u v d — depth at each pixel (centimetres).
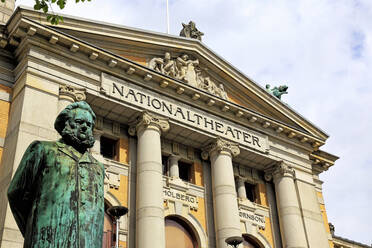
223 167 2389
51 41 2028
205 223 2336
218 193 2342
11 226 1606
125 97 2188
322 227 2636
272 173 2703
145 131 2216
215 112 2494
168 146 2411
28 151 468
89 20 2159
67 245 417
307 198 2678
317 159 3030
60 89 2005
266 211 2625
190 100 2422
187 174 2470
